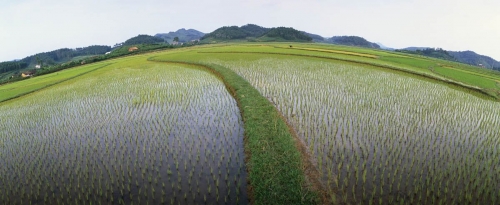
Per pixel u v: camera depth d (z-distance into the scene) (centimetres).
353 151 1076
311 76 2583
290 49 5456
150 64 4203
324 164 985
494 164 980
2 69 9569
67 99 2209
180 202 839
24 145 1319
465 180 881
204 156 1104
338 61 3703
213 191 888
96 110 1817
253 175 916
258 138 1164
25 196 915
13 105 2288
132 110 1755
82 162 1105
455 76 2780
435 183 870
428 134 1237
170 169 1017
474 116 1498
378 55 4553
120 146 1225
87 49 17288
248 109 1566
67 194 907
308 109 1589
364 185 868
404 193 830
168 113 1655
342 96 1864
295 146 1092
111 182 952
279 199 796
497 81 2769
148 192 891
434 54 10725
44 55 15112
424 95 1909
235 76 2488
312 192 820
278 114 1471
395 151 1069
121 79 2947
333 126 1330
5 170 1084
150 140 1273
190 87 2312
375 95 1892
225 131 1342
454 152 1061
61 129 1505
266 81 2369
